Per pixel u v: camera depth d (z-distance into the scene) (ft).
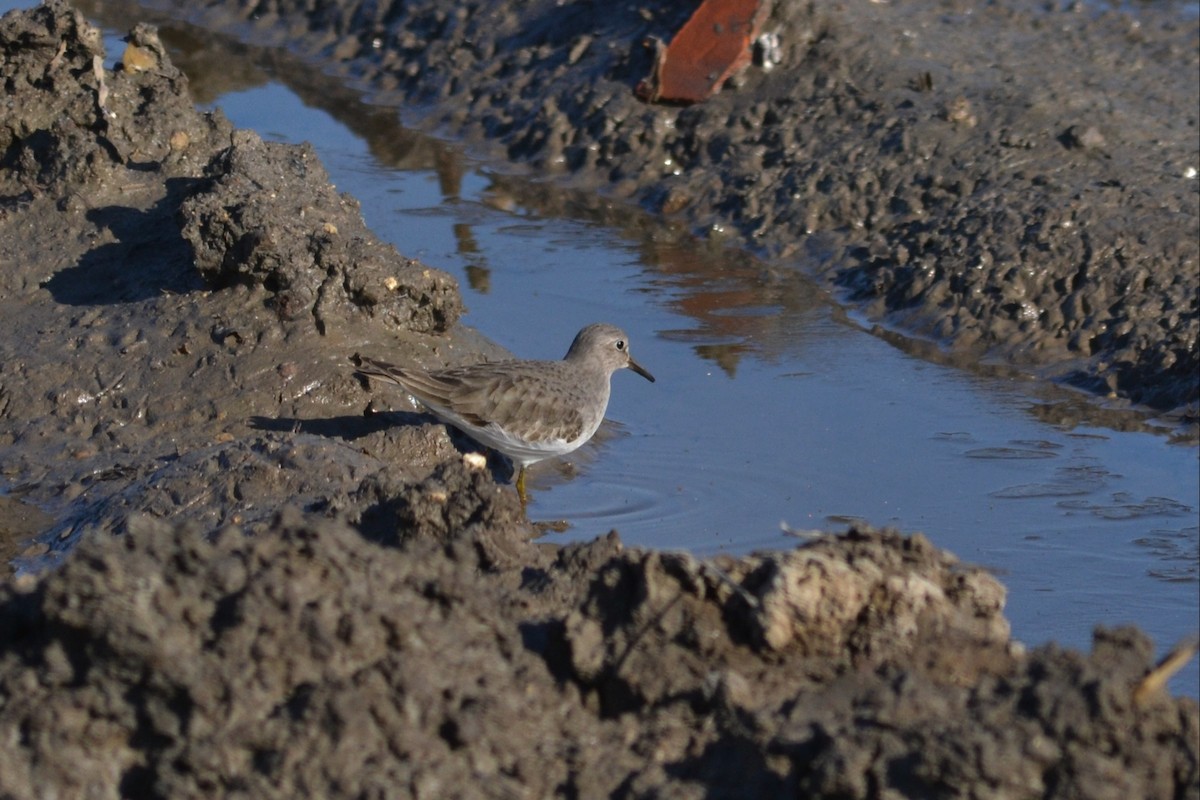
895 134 65.21
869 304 58.65
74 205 53.57
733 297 59.21
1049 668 20.65
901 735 19.94
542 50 77.15
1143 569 40.19
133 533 21.94
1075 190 60.34
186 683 20.52
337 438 43.86
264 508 38.88
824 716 21.45
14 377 46.70
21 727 20.59
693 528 42.09
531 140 72.02
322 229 49.03
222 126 57.47
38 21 56.29
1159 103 67.36
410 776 20.22
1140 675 20.92
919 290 57.82
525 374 44.39
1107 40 73.20
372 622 21.57
